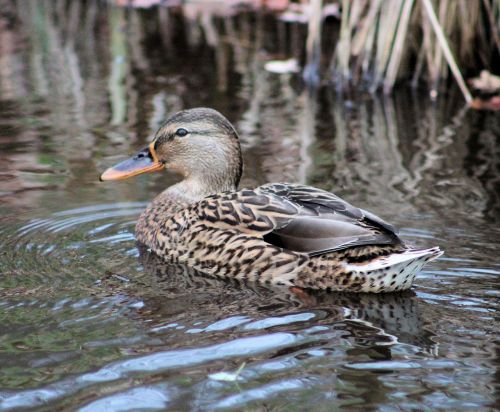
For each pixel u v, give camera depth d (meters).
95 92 18.61
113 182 13.86
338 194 13.09
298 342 8.64
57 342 8.58
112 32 23.42
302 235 10.37
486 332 8.85
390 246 10.10
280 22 24.28
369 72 19.11
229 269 10.80
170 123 12.67
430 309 9.45
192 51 21.75
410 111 17.61
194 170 12.64
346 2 18.66
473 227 11.70
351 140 15.82
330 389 7.71
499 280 10.13
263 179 13.76
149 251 11.54
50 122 16.69
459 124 16.75
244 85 19.16
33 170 14.21
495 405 7.44
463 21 18.88
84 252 11.22
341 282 10.14
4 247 11.23
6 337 8.67
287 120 16.98
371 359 8.27
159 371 7.99
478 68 19.48
